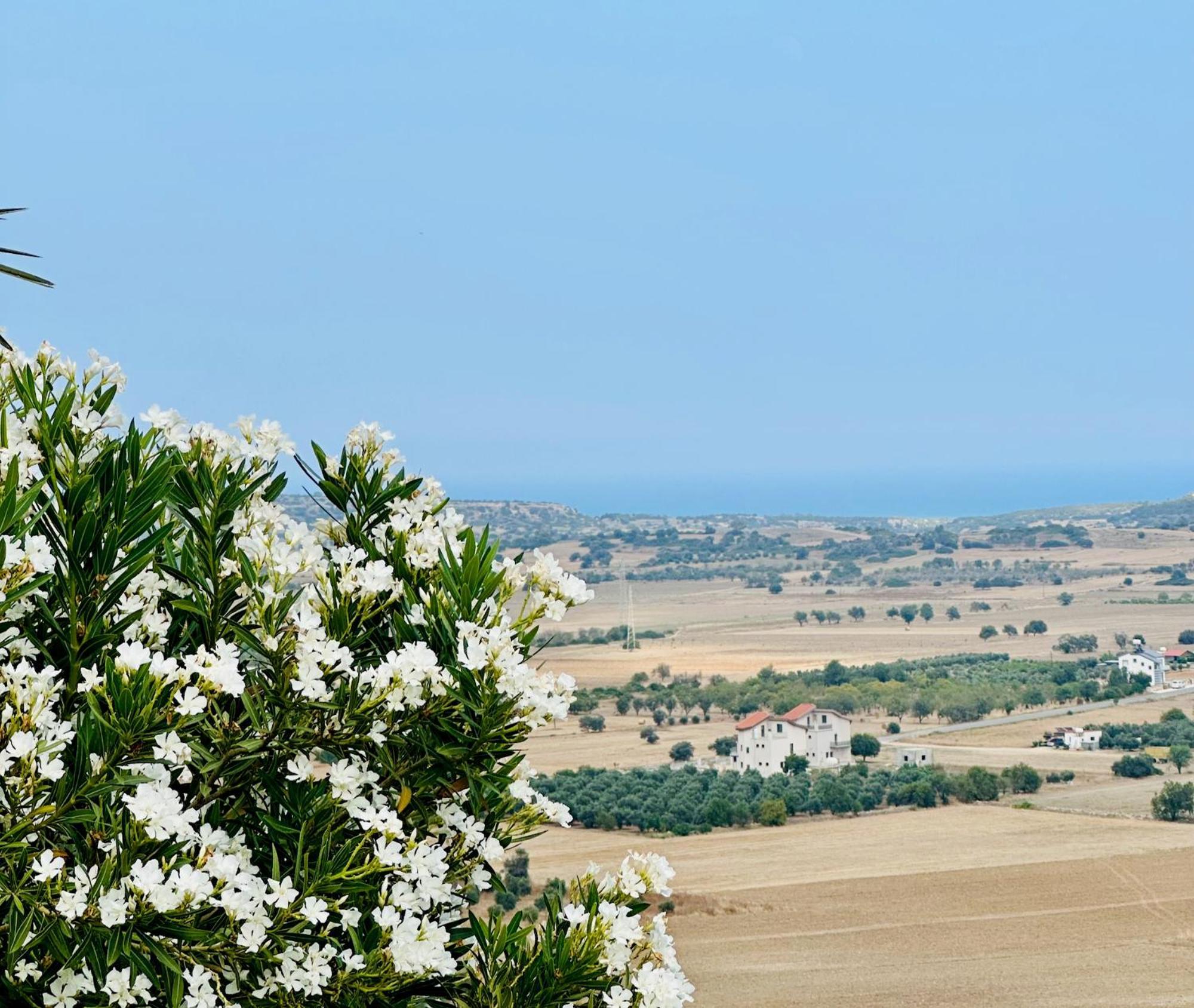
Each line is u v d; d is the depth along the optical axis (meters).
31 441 4.51
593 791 80.38
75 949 3.42
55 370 4.96
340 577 4.55
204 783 4.02
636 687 148.00
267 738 4.01
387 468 5.18
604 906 4.34
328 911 3.92
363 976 3.90
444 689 4.20
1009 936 52.25
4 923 3.53
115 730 3.45
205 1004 3.57
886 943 51.59
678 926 54.53
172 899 3.40
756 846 69.25
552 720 4.25
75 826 3.69
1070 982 46.19
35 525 4.09
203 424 4.98
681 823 73.19
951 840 69.75
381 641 4.72
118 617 4.27
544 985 4.24
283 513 4.96
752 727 102.38
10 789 3.40
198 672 3.63
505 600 4.67
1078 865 63.41
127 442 4.35
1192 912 54.62
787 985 46.47
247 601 4.39
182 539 4.86
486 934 4.40
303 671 3.97
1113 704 133.62
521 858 49.34
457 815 4.50
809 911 56.19
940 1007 43.84
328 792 4.22
